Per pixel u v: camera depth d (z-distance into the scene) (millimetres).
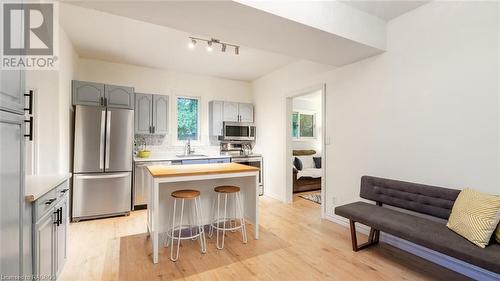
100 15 2727
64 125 3068
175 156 4680
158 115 4492
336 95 3471
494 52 2002
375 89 2938
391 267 2266
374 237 2756
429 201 2283
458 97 2215
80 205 3455
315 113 7059
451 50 2260
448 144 2283
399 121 2684
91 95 3641
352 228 2568
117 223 3408
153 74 4734
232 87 5586
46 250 1692
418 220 2201
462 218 1854
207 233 3072
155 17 2066
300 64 4184
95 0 1783
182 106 5105
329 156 3580
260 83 5387
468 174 2148
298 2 2135
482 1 2066
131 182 3930
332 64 3297
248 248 2656
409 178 2590
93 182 3527
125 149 3744
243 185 3262
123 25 2973
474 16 2115
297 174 5359
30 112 1646
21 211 1288
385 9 2557
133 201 3957
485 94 2051
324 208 3645
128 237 2924
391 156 2766
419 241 1922
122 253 2512
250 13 1986
